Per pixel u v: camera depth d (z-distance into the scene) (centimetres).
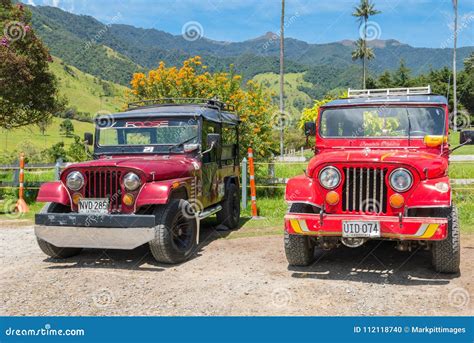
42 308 459
